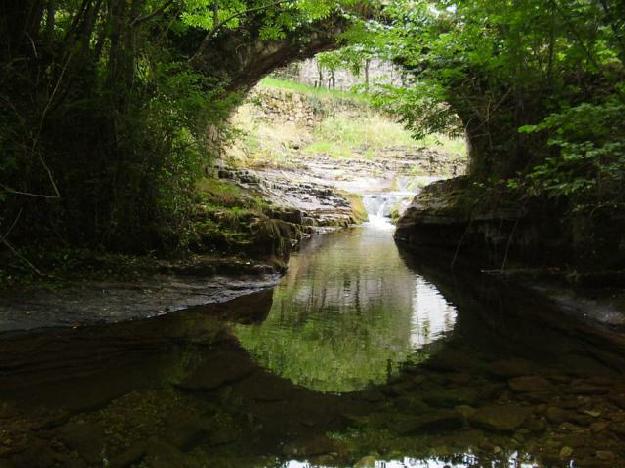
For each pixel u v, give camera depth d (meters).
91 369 3.66
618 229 5.77
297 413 3.08
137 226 5.98
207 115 6.33
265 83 27.09
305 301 6.23
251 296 6.30
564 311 5.81
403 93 8.81
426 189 12.09
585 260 6.07
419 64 9.66
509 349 4.40
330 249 11.30
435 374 3.79
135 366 3.77
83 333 4.45
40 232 5.37
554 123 5.00
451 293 6.83
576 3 4.86
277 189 16.14
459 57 8.05
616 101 4.81
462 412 3.10
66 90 5.16
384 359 4.14
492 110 8.23
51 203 5.36
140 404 3.12
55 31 5.77
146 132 5.82
